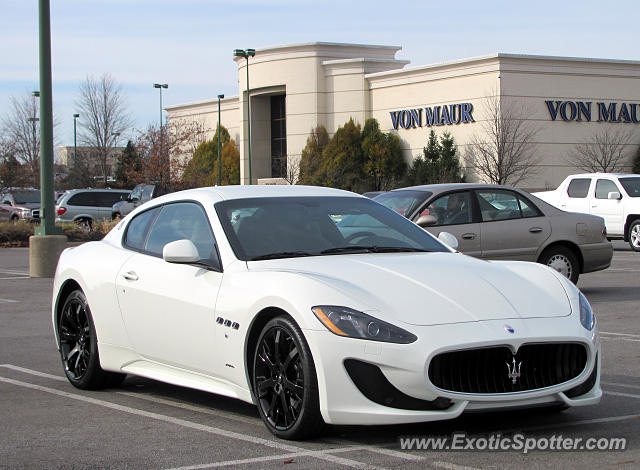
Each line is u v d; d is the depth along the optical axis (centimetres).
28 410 592
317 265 520
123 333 621
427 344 445
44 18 1608
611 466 436
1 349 859
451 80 4956
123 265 630
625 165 4872
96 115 6575
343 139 5369
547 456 454
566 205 2289
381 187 5309
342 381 455
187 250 550
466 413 459
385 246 580
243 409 583
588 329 486
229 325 521
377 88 5459
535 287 512
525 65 4703
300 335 470
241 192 611
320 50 5631
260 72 5841
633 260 1841
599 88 4844
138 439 506
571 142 4797
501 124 4594
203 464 450
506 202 1173
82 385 660
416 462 444
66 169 7938
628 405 572
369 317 457
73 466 453
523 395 459
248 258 542
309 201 612
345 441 486
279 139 6138
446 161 4862
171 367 586
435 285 491
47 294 1363
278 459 454
